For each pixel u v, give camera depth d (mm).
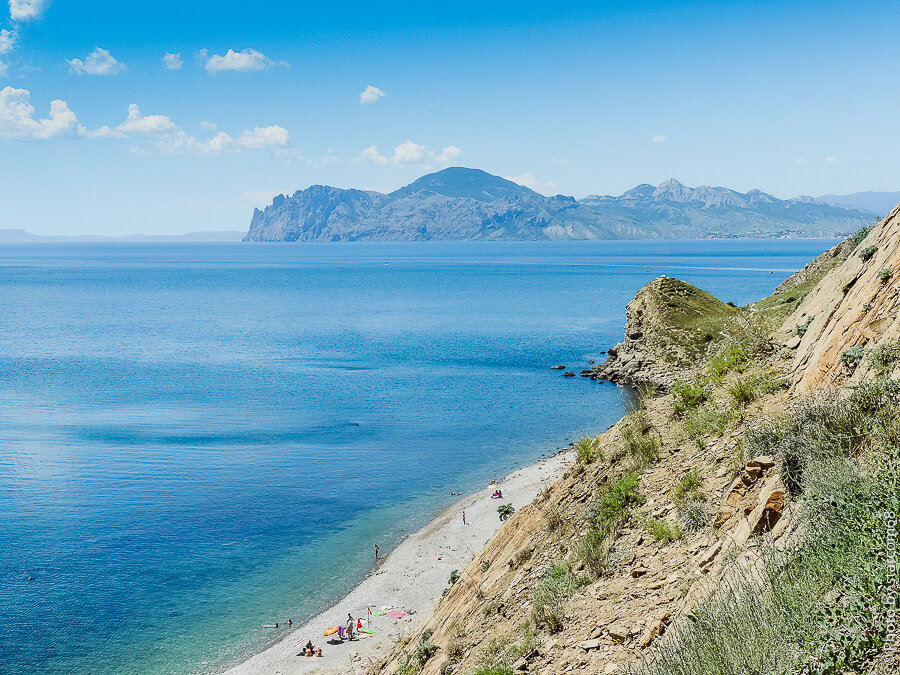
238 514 54125
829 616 5754
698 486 11047
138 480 61781
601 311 196000
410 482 60781
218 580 43750
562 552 13258
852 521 6488
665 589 9375
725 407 13195
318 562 45938
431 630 17516
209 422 82000
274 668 34094
